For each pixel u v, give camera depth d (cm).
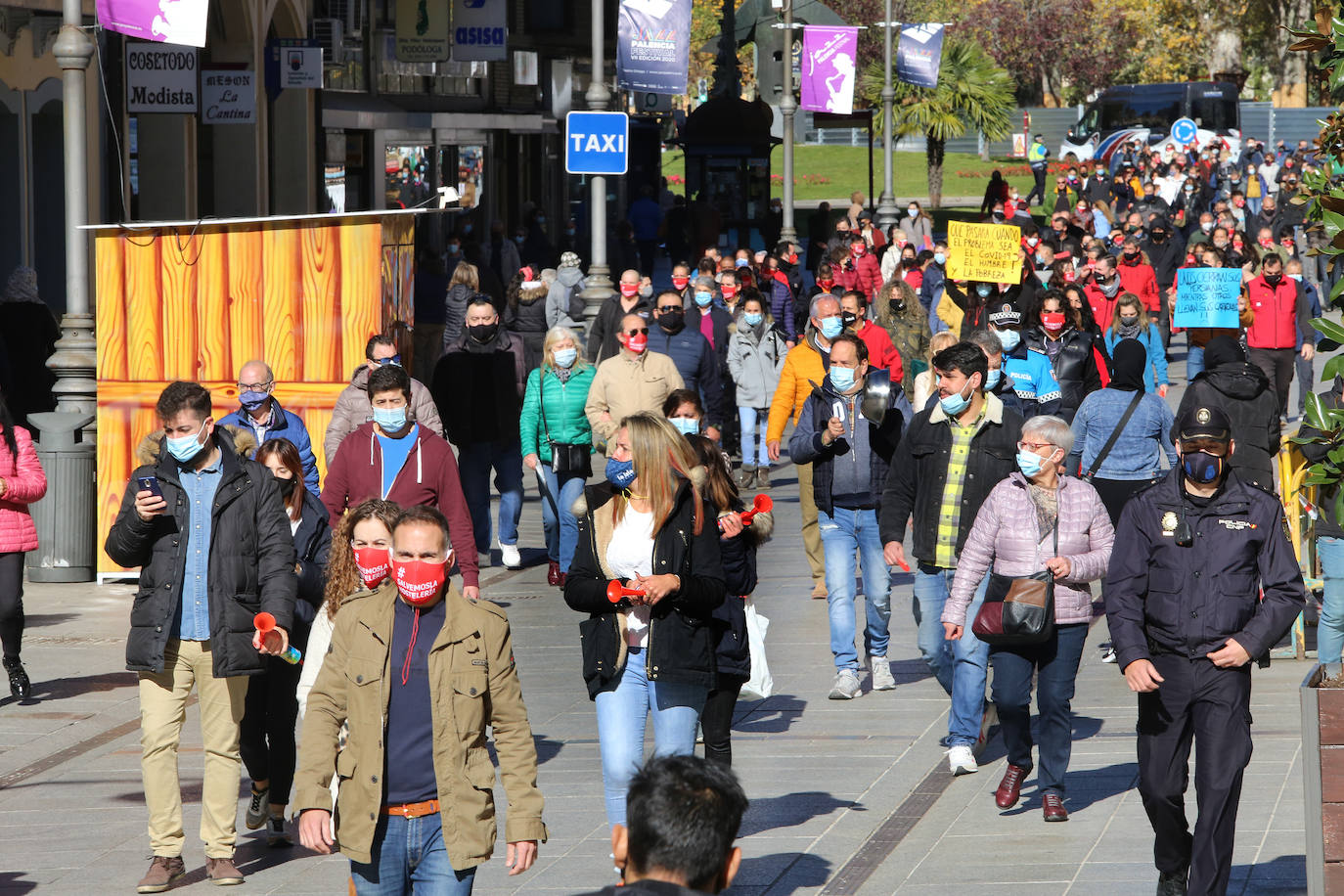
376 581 2281
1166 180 15975
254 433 3622
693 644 2384
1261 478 3712
